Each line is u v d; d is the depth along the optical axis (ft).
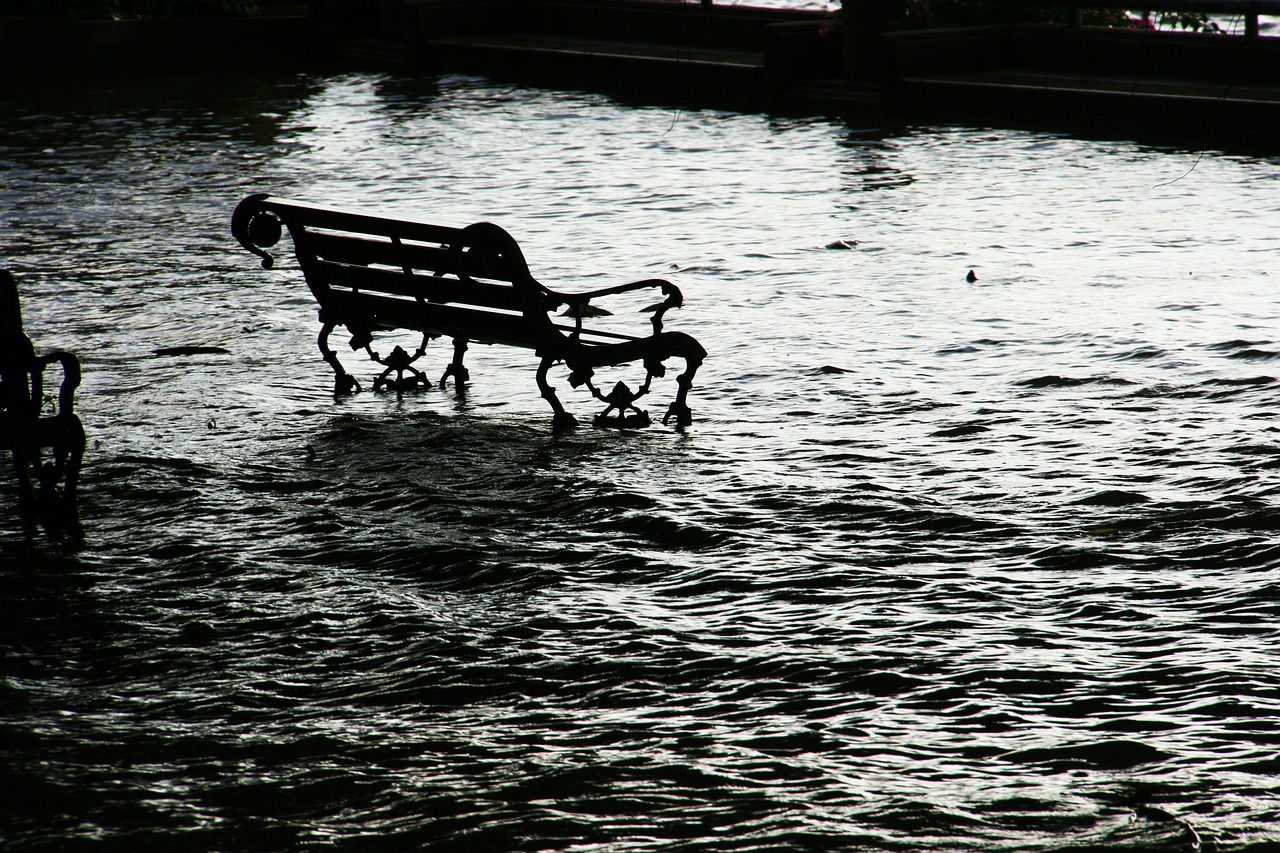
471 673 38.91
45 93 180.55
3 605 43.65
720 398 64.39
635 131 146.00
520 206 112.16
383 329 71.97
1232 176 111.45
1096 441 56.29
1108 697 36.68
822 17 167.02
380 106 167.32
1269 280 80.89
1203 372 64.39
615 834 31.07
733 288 85.46
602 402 64.49
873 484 52.54
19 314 49.14
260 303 84.69
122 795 32.86
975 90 141.49
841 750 34.58
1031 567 45.06
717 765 33.94
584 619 42.14
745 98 158.71
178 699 37.68
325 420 62.44
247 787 33.22
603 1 188.65
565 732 35.68
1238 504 48.93
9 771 33.88
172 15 208.44
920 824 31.19
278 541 48.65
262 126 154.40
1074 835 30.63
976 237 96.12
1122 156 122.11
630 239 99.91
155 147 142.41
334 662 39.78
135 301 85.56
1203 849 29.89
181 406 64.75
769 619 41.93
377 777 33.65
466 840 30.89
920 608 42.37
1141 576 43.98
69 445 49.55
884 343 72.33
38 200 117.80
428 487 53.47
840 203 109.29
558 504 51.52
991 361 68.23
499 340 61.67
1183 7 137.49
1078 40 146.30
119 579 45.60
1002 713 36.09
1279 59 131.75
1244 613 41.14
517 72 183.32
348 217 61.87
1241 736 34.53
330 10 204.95
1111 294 79.77
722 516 49.93
